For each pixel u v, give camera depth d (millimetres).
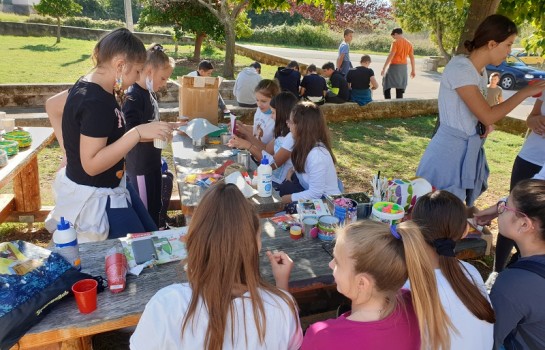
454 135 2889
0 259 1635
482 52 2689
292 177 3326
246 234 1344
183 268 1938
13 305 1515
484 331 1481
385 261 1333
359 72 8281
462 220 1771
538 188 1772
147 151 3193
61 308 1660
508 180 5629
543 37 4824
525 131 7906
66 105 2170
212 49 18812
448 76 2811
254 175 3150
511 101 2721
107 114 2168
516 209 1771
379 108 8633
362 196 2621
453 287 1488
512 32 2584
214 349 1327
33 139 3672
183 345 1365
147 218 2789
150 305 1376
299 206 2496
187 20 13719
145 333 1369
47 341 1579
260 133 4262
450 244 1563
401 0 14945
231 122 4031
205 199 1383
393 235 1396
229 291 1335
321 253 2160
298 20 34062
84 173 2309
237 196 1378
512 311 1603
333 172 2977
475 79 2723
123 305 1693
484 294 1576
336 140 7062
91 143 2148
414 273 1339
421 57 23828
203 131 3941
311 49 24375
